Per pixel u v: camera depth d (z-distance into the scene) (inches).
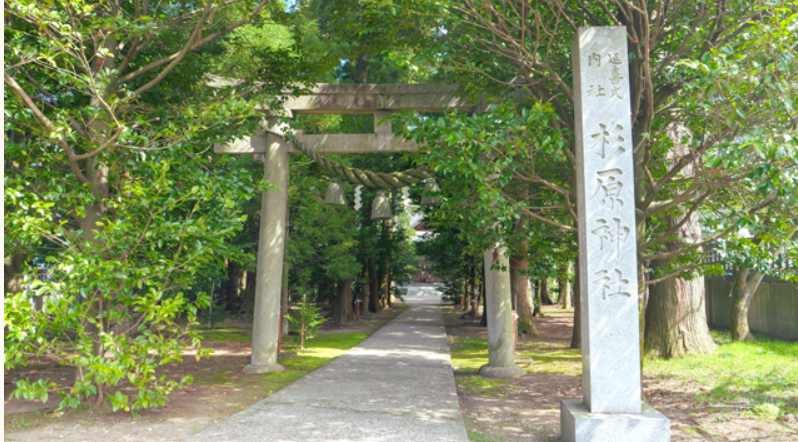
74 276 219.3
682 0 262.8
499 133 242.7
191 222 245.4
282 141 407.8
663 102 303.9
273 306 399.9
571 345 556.4
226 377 369.1
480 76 301.3
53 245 301.7
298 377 372.5
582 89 226.5
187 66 323.0
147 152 262.1
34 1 221.0
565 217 383.2
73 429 226.4
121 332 269.4
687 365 382.9
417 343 584.4
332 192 404.5
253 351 396.2
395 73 788.6
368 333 713.0
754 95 231.6
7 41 240.2
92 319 232.2
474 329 772.6
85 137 267.0
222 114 265.9
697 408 267.9
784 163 197.2
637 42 255.3
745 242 261.0
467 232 302.2
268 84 352.2
